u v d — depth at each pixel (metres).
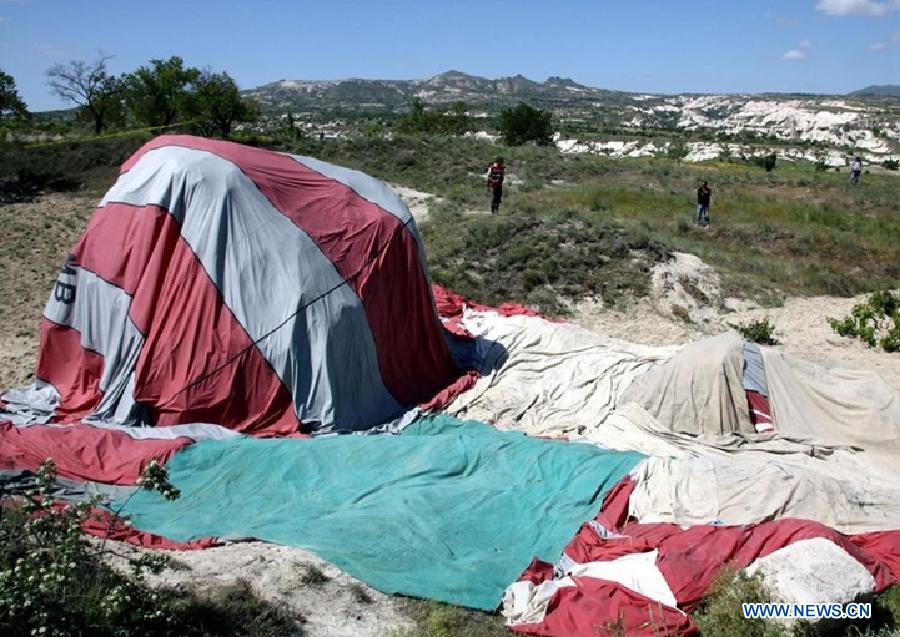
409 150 44.66
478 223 24.28
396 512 9.42
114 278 12.54
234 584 7.70
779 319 20.31
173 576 7.79
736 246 27.27
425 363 14.45
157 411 11.89
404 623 7.57
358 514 9.43
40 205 30.84
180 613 6.88
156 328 12.17
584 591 7.82
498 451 11.09
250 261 12.47
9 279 20.70
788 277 23.70
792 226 29.06
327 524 9.20
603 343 15.34
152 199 12.64
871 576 7.50
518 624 7.56
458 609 7.82
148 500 9.77
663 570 7.94
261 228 12.71
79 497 9.45
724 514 9.35
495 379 14.41
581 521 9.51
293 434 11.98
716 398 12.11
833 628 7.23
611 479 10.25
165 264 12.41
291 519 9.41
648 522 9.46
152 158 13.30
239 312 12.23
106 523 8.61
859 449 11.69
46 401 12.66
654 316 19.78
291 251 12.72
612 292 20.56
